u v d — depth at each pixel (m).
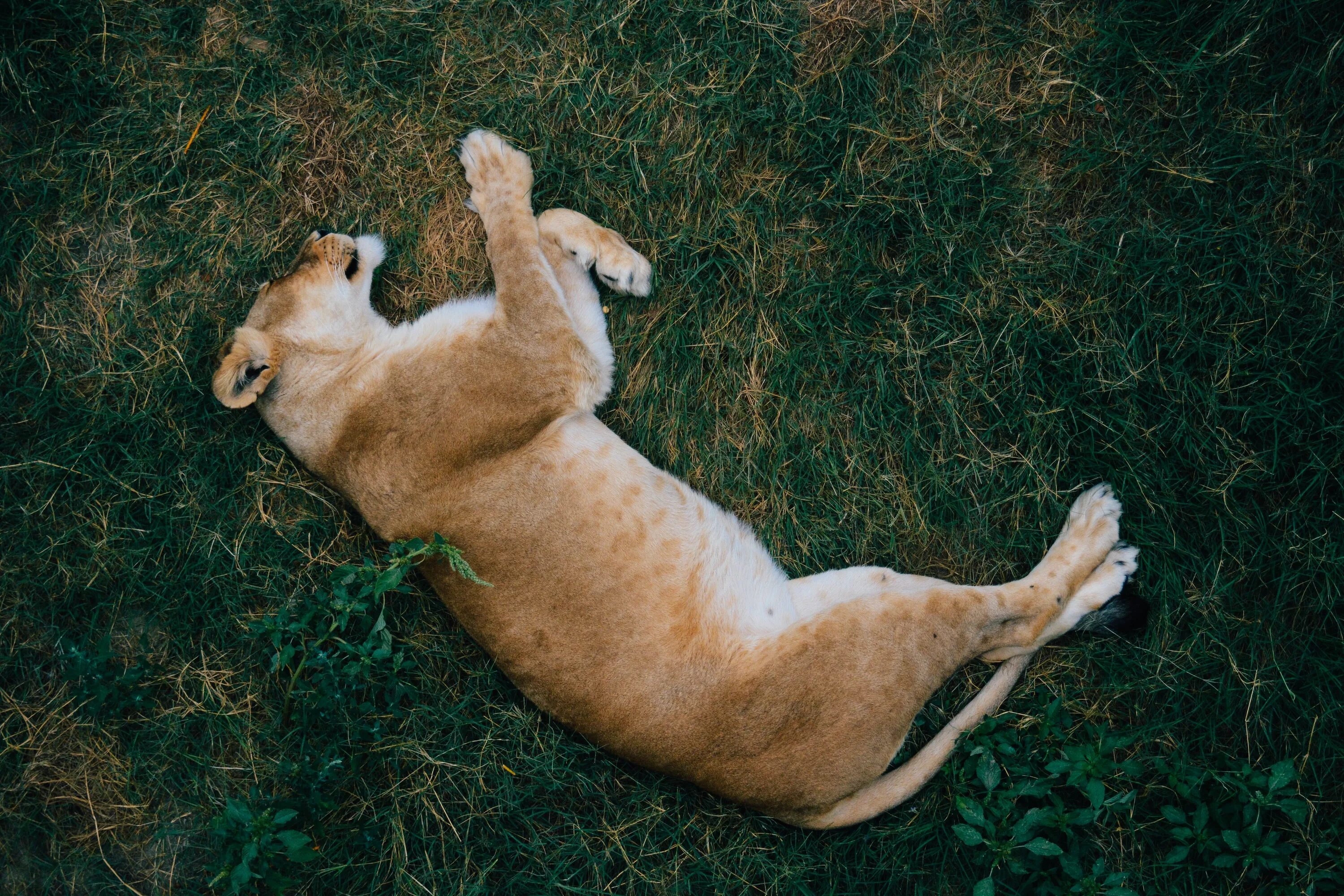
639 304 3.01
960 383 3.00
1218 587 2.96
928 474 3.00
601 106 2.99
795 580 2.91
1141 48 2.96
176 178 3.01
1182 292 2.96
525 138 2.99
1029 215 3.00
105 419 2.99
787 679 2.74
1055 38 2.98
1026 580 2.87
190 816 3.00
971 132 2.99
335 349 2.82
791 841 2.98
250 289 3.00
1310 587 2.96
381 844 2.97
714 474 3.01
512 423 2.76
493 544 2.74
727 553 2.84
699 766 2.75
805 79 2.99
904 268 3.00
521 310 2.80
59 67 2.99
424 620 2.99
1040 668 2.98
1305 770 2.94
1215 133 2.96
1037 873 2.88
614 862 3.01
